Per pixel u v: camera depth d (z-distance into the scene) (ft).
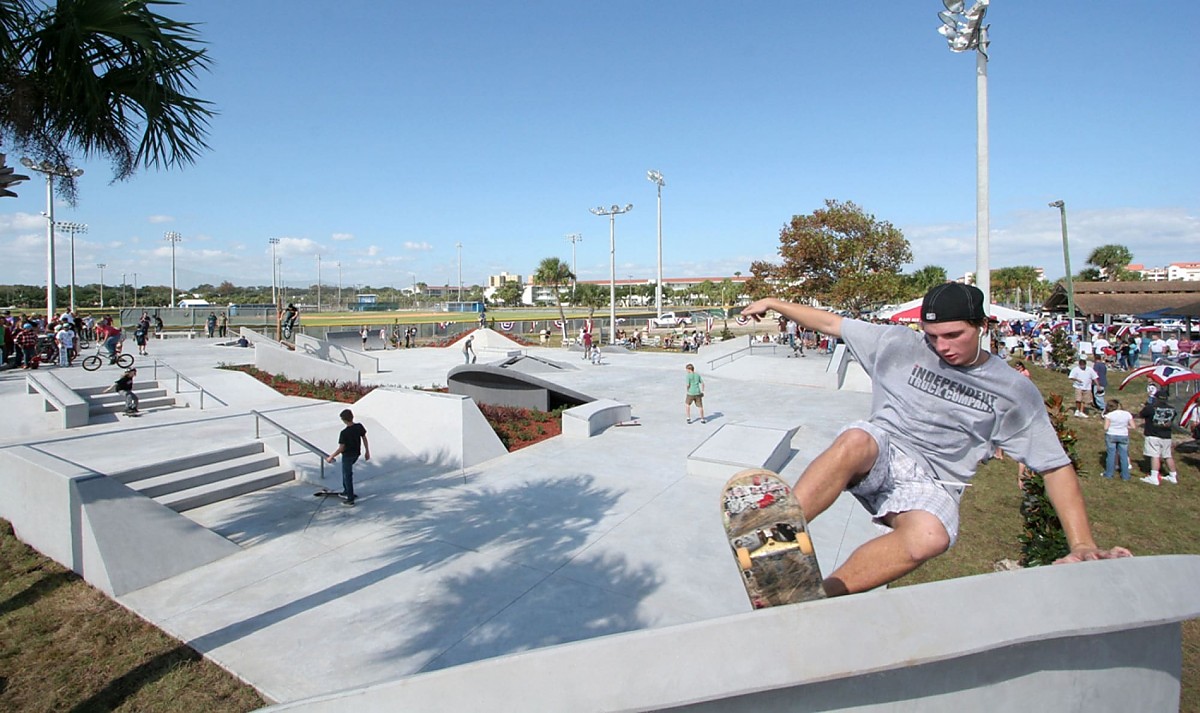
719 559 24.35
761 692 5.17
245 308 210.59
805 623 4.94
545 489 32.81
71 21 16.55
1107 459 35.94
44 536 23.73
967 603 5.14
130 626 19.60
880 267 103.60
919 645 4.96
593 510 29.73
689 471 35.14
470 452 37.37
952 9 43.45
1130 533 28.04
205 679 17.01
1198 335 106.22
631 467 36.96
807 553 5.16
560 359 101.96
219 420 43.98
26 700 16.20
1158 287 124.06
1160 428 34.37
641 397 64.28
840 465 5.85
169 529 23.39
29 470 24.17
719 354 96.27
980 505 30.99
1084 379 53.16
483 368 54.49
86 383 53.01
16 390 50.42
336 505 29.99
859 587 5.57
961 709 5.45
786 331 108.99
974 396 6.10
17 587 21.70
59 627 19.60
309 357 64.69
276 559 24.32
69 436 38.22
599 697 5.14
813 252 102.37
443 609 20.58
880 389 6.74
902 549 5.57
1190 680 16.96
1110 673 6.01
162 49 18.15
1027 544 20.99
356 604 20.92
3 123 16.94
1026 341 97.19
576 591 21.81
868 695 5.28
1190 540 27.17
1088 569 5.50
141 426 41.75
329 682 16.81
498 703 5.40
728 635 5.01
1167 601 5.71
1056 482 6.35
